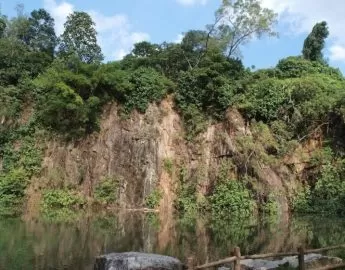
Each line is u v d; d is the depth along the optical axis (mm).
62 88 36375
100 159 37250
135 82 39844
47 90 38625
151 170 36906
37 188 34688
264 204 33844
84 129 37469
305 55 54281
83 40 51156
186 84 40281
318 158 36875
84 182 36219
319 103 38281
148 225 26297
